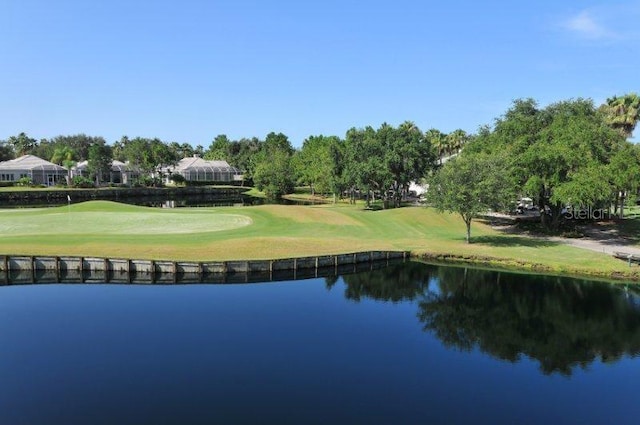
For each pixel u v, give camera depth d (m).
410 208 65.06
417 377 18.52
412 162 78.06
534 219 60.75
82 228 49.09
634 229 53.62
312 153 124.25
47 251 37.19
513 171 49.59
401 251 42.09
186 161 155.25
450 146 118.19
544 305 28.92
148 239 42.59
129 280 34.00
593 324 25.53
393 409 15.86
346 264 39.38
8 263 34.91
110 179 134.38
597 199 44.28
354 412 15.56
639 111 70.38
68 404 15.68
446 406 16.16
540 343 22.73
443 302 29.67
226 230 49.22
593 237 49.38
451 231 54.94
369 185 79.56
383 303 29.25
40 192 103.38
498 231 54.62
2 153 153.25
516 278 35.28
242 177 156.62
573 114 55.44
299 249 41.09
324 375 18.36
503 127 58.44
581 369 19.70
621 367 19.95
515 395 17.22
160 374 18.09
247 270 35.44
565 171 47.38
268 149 159.88
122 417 14.86
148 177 137.50
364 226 55.94
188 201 108.81
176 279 34.22
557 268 36.84
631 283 33.62
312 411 15.53
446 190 45.50
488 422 15.17
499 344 22.55
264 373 18.44
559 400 16.88
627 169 44.12
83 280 33.84
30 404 15.66
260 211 62.69
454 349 21.64
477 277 35.66
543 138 51.16
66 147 152.12
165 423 14.55
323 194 115.31
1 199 98.62
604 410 16.17
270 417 15.08
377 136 83.06
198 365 18.97
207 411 15.32
